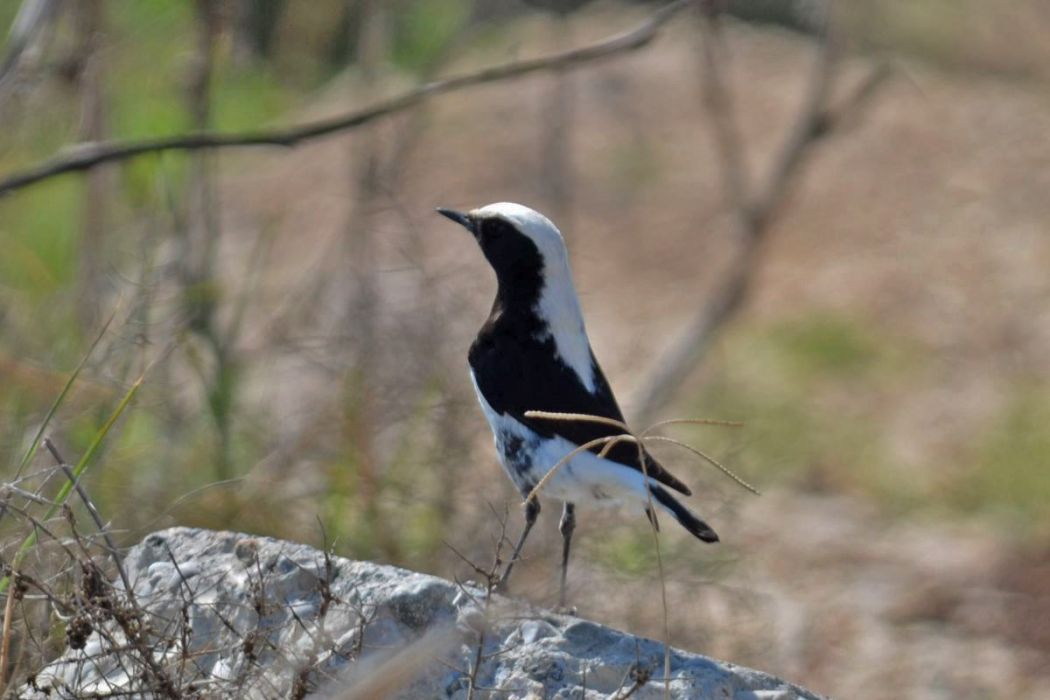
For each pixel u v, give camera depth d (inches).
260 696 257.3
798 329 827.4
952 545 633.6
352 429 441.7
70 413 386.9
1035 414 733.9
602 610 437.1
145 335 422.3
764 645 478.9
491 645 271.6
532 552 433.1
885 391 767.1
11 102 456.4
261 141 379.9
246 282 487.2
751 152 1047.6
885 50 1133.1
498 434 343.3
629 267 916.0
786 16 1208.8
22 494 283.7
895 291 875.4
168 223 516.7
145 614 261.4
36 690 253.1
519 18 1173.7
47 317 471.5
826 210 982.4
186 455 442.0
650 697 264.2
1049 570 599.5
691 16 784.3
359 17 652.7
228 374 458.3
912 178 1019.3
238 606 271.6
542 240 338.6
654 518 272.7
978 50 1212.5
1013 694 521.3
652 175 1032.2
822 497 674.2
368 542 429.7
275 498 426.3
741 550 484.7
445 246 809.5
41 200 734.5
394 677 239.8
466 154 1011.9
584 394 337.4
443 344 464.1
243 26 546.0
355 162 560.1
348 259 551.5
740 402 742.5
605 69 1165.1
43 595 269.0
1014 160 1034.7
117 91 716.0
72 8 485.1
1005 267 893.2
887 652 544.1
